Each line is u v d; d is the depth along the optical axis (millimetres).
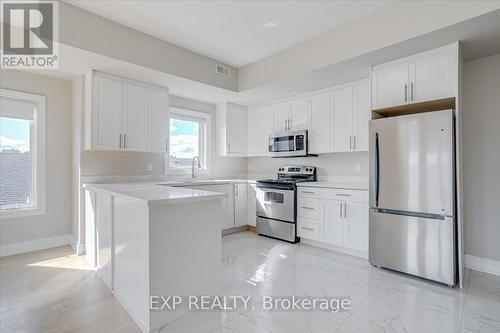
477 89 2879
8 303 2154
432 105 2783
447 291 2363
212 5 2459
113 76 3191
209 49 3367
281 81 3529
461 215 2500
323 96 3873
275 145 4441
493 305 2123
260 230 4297
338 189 3377
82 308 2088
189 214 1911
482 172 2857
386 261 2809
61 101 3709
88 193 3094
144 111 3475
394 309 2072
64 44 2426
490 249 2805
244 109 4961
